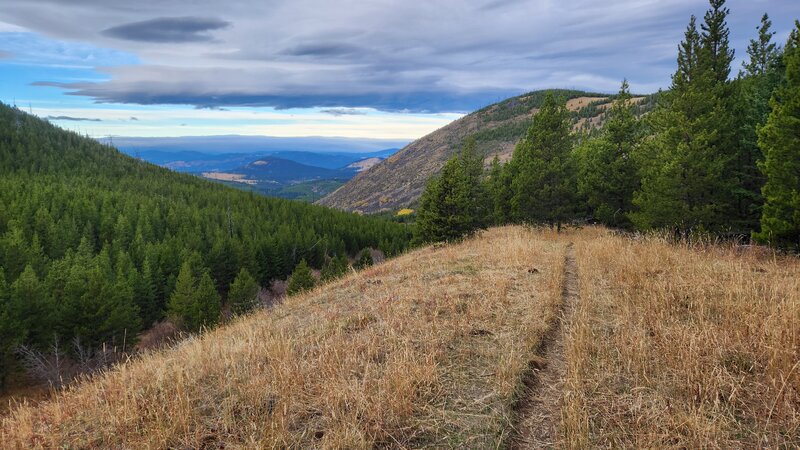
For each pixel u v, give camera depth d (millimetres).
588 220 34812
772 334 4895
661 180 18844
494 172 51188
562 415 3902
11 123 157500
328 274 47688
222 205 115688
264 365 5688
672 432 3646
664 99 19859
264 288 64688
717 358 4727
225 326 9656
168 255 54344
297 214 115250
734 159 17797
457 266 12023
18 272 44125
